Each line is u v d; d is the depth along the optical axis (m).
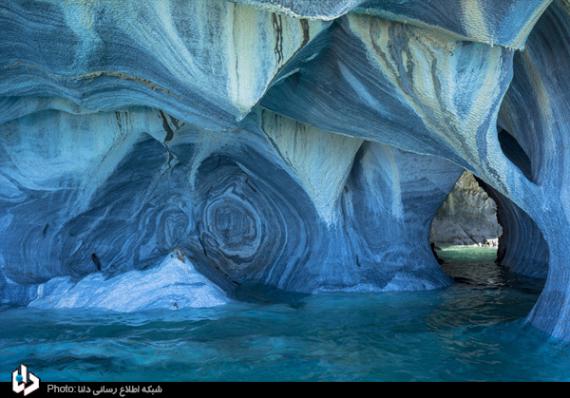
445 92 5.02
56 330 6.31
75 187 8.59
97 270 9.23
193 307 7.50
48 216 8.72
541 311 5.77
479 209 21.64
